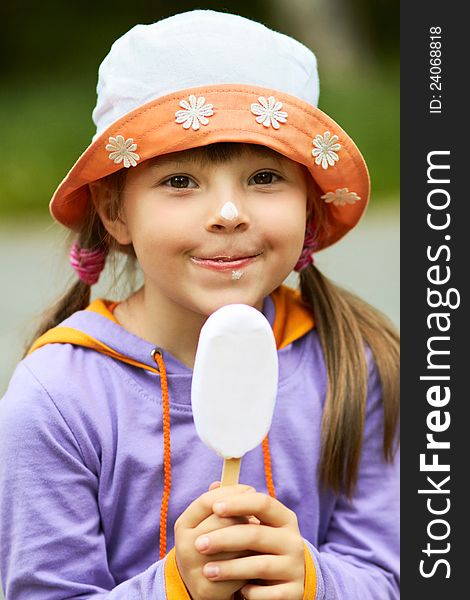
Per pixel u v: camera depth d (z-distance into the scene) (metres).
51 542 1.85
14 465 1.87
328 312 2.09
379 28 11.97
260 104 1.80
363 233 6.69
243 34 1.86
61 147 8.59
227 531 1.62
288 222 1.81
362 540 2.01
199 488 1.91
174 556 1.73
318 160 1.86
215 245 1.77
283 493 1.96
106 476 1.90
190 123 1.77
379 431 2.07
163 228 1.79
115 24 12.12
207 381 1.56
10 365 4.14
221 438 1.58
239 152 1.79
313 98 1.95
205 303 1.79
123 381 1.94
